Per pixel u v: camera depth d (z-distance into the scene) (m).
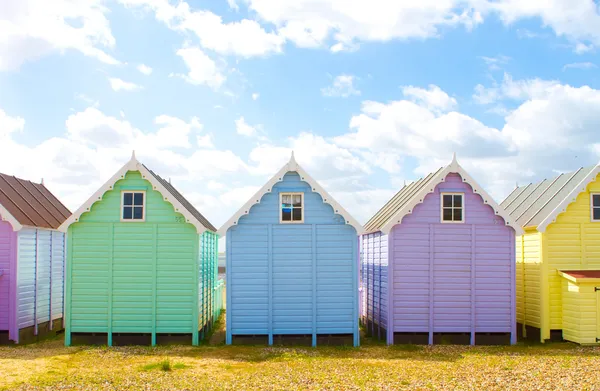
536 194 26.50
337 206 21.52
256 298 21.80
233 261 21.81
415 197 21.91
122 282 21.81
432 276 22.16
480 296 22.34
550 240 23.03
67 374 17.05
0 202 22.30
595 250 23.11
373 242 25.56
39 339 24.17
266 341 21.72
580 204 23.22
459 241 22.36
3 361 18.81
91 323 21.78
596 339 21.89
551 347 21.70
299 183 21.92
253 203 21.48
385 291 22.84
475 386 15.86
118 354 20.03
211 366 18.20
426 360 19.22
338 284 21.86
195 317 21.80
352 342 21.78
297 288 21.81
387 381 16.36
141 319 21.75
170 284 21.84
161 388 15.49
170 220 21.92
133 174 21.95
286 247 21.84
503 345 22.11
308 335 21.78
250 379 16.52
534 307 23.41
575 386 15.87
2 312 22.17
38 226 23.75
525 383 16.19
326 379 16.56
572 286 22.19
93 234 21.88
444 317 22.19
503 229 22.53
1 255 22.30
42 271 24.59
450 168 22.11
